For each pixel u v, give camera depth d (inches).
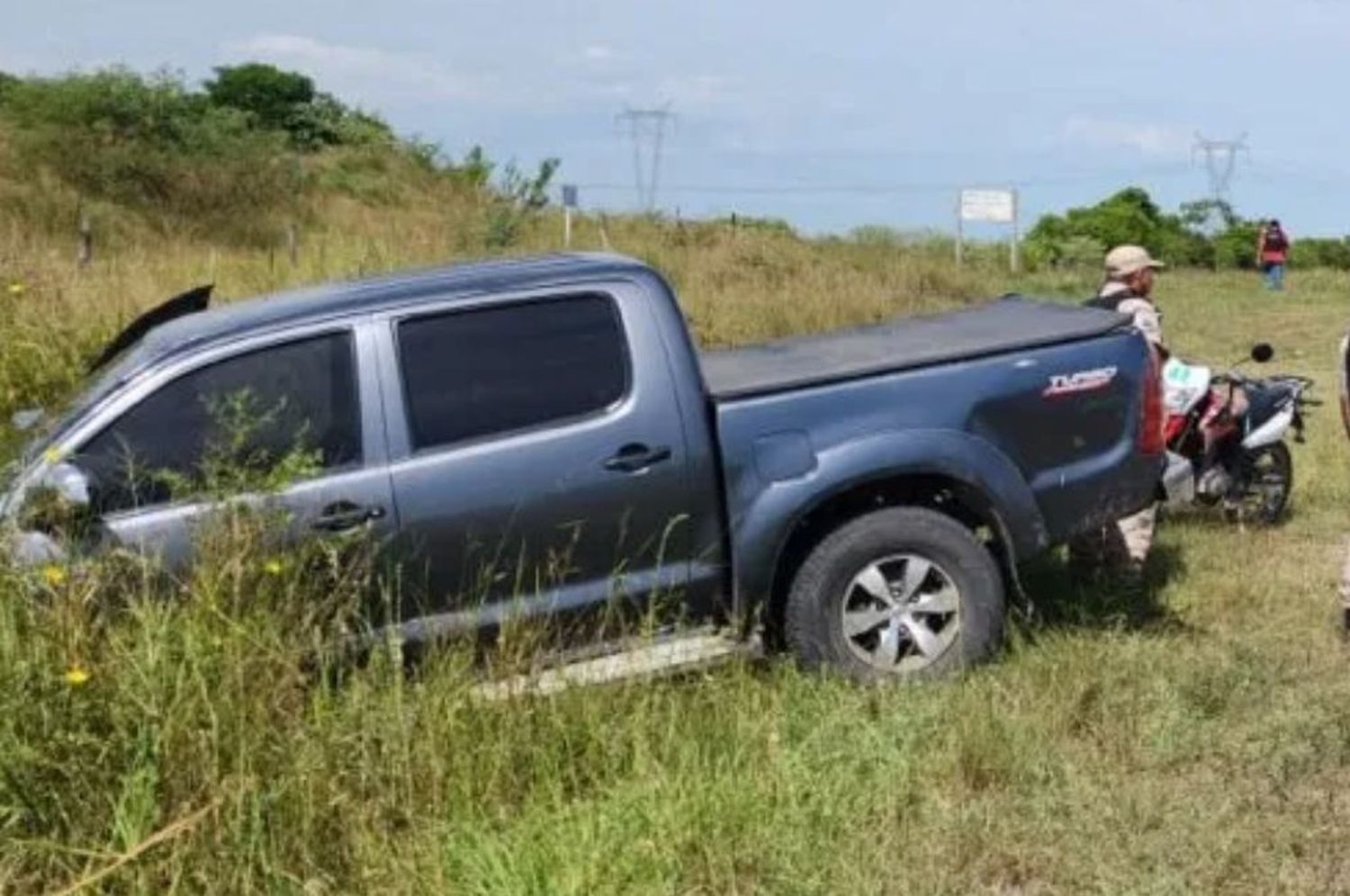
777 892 184.5
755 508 246.5
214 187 1365.7
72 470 215.3
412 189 1652.3
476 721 209.0
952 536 252.1
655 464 243.3
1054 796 209.3
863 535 249.3
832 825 199.0
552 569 239.5
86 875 172.4
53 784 181.8
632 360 245.1
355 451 233.1
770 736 215.9
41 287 480.4
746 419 248.2
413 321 239.0
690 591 246.7
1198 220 1948.8
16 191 1249.4
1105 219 1825.8
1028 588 299.9
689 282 815.7
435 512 233.9
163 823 181.5
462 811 197.3
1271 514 384.2
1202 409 372.2
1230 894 186.5
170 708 186.1
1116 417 263.3
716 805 196.7
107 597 202.8
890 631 251.8
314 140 1781.5
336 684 210.8
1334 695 245.9
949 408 254.4
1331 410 573.9
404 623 232.2
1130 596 299.7
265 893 179.6
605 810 195.6
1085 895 187.5
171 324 253.3
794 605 249.8
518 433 239.5
